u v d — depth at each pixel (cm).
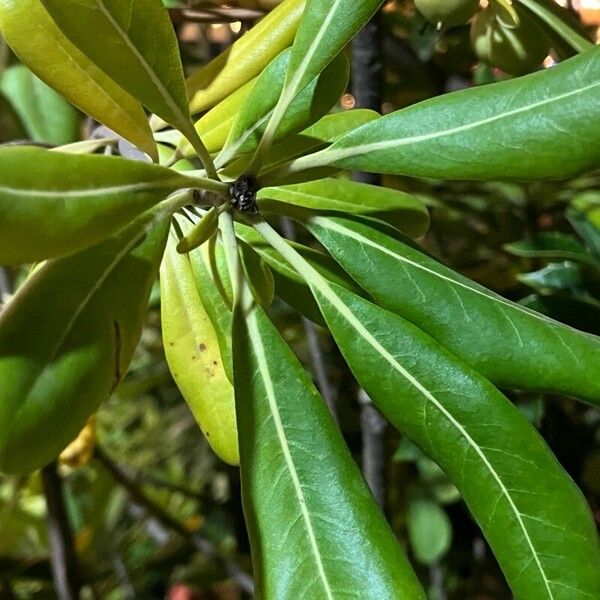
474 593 74
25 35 29
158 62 27
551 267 44
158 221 27
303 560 26
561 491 27
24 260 23
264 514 27
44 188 23
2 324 25
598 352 27
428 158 27
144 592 91
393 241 29
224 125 32
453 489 66
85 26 26
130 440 94
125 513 87
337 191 35
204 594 92
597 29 53
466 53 55
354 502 27
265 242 32
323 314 28
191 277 32
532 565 27
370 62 40
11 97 51
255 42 34
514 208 56
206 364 32
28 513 66
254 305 28
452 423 27
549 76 26
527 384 28
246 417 27
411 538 66
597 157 26
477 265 57
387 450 48
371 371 28
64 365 25
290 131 30
